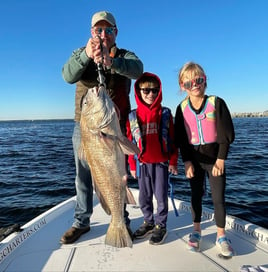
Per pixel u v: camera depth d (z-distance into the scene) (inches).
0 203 301.9
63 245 124.0
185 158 126.2
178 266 104.9
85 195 129.9
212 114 119.3
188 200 289.3
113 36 116.7
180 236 130.6
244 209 246.5
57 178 424.8
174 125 131.8
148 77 131.6
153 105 128.2
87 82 122.3
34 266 107.9
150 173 127.3
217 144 120.8
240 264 105.0
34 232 137.9
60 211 163.8
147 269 103.4
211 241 124.3
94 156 100.7
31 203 300.5
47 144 1080.2
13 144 1109.7
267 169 439.2
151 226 131.4
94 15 115.1
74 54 109.9
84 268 105.5
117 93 125.6
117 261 109.6
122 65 107.3
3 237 124.0
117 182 99.4
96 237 130.9
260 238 122.3
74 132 130.3
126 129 133.9
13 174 467.8
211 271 101.0
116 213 100.9
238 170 435.5
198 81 120.1
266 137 1113.4
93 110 98.3
